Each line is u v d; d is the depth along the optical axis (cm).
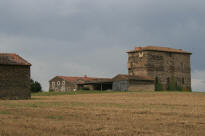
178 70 9888
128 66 9806
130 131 1717
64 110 2803
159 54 9512
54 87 11319
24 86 5294
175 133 1703
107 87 9619
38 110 2742
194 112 2783
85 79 11275
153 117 2356
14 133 1611
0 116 2270
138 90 8744
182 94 6938
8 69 5172
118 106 3472
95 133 1655
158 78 9406
